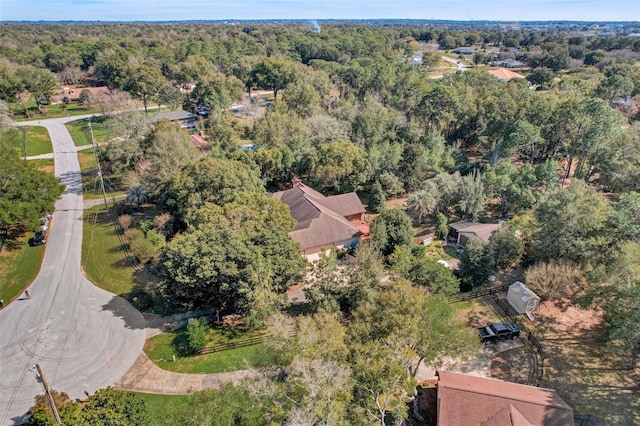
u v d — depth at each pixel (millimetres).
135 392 31688
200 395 24234
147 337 37625
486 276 42188
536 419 24297
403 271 39312
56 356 35438
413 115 86812
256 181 57188
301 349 25594
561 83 105062
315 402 21750
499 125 74125
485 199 57500
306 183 71562
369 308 30328
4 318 40125
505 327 34656
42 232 54906
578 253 38406
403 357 25141
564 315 36781
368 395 24938
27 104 121500
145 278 46406
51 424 25734
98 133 98625
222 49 184625
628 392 29016
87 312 41000
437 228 54062
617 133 62375
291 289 43906
